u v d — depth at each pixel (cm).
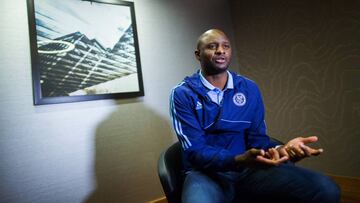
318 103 202
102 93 178
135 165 189
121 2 191
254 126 128
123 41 189
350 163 188
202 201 94
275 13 226
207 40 123
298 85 214
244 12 252
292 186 99
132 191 186
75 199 165
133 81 191
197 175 109
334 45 189
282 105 228
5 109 147
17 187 148
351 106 184
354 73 180
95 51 177
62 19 167
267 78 237
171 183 111
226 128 120
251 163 94
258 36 241
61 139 162
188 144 112
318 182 94
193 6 235
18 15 155
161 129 204
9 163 146
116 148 182
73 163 166
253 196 110
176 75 216
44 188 155
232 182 112
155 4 211
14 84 151
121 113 186
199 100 121
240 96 124
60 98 162
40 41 158
